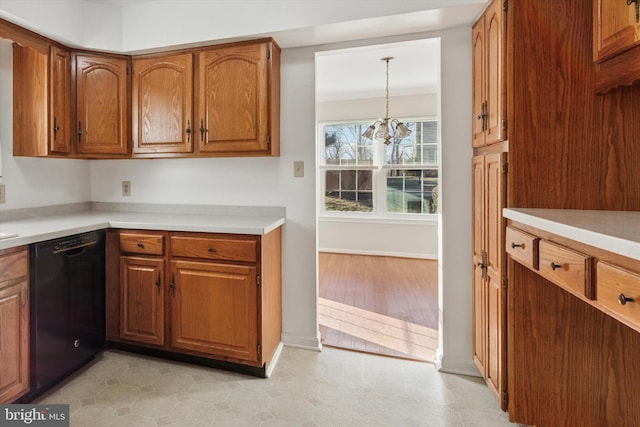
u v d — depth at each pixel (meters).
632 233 0.87
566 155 1.47
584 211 1.39
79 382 1.90
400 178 5.04
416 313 2.93
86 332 2.01
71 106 2.24
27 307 1.66
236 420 1.62
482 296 1.82
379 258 4.90
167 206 2.61
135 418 1.62
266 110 2.12
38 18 1.93
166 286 2.07
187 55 2.24
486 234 1.75
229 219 2.24
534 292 1.50
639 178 1.44
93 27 2.21
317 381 1.95
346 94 4.88
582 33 1.45
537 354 1.51
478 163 1.85
